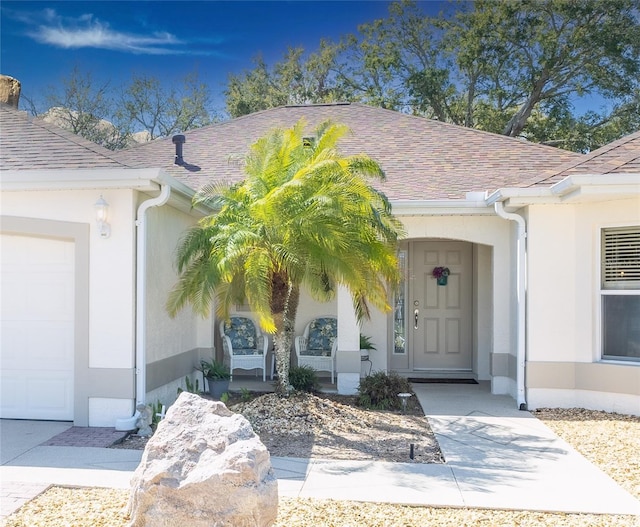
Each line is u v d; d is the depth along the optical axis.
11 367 8.45
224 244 7.66
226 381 10.27
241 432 4.08
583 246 9.22
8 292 8.47
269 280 7.97
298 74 32.50
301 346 11.88
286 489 5.61
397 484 5.78
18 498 5.32
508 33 27.08
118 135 30.64
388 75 29.47
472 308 12.86
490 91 27.73
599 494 5.55
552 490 5.64
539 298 9.35
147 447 4.17
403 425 8.30
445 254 13.01
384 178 8.84
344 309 10.52
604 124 27.23
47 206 8.22
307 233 7.57
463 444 7.30
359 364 10.47
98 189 8.11
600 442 7.41
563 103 27.75
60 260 8.39
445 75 27.73
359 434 7.79
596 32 25.55
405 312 13.00
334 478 5.95
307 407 8.52
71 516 4.89
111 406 8.07
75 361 8.13
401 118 14.34
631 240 8.94
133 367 8.09
